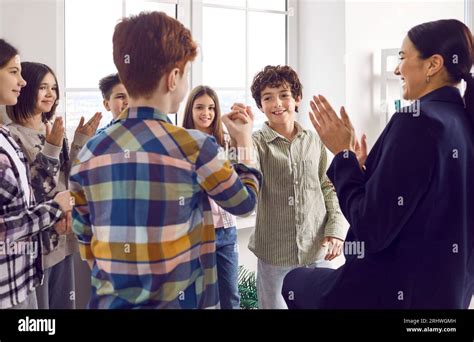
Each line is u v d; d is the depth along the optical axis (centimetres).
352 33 306
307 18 316
